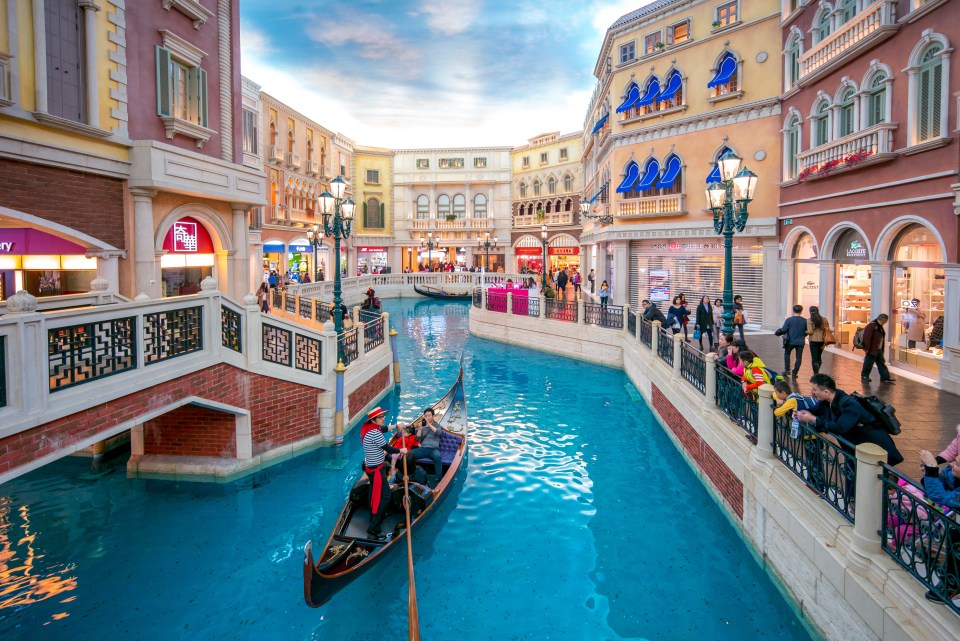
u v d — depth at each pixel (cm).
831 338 1033
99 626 542
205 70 1373
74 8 1026
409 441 826
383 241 4400
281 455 920
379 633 542
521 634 538
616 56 2244
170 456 879
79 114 1039
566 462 951
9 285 1062
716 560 657
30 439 523
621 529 729
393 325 2567
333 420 995
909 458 639
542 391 1397
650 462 948
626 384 1455
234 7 1480
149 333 677
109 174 1097
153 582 612
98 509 765
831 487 511
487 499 814
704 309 1343
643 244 2162
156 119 1215
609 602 584
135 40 1153
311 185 3528
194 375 754
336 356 1016
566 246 4025
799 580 529
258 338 870
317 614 568
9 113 904
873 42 1166
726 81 1820
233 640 529
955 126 963
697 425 859
